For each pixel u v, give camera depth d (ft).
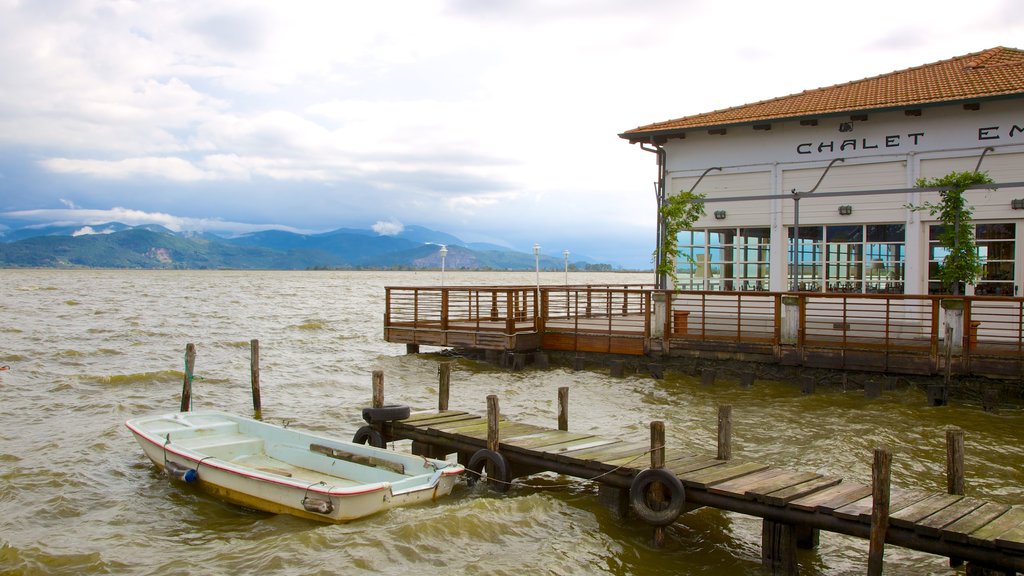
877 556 26.76
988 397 53.62
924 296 55.31
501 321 88.58
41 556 31.81
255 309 187.62
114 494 40.32
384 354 96.99
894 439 48.44
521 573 29.89
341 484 38.14
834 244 69.72
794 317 60.80
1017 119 61.82
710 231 75.36
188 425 46.83
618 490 35.47
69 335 112.57
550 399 64.13
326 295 279.08
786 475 33.09
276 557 30.91
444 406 48.39
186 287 328.90
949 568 31.04
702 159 75.87
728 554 32.32
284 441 44.21
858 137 68.23
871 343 58.90
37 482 41.81
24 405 62.69
